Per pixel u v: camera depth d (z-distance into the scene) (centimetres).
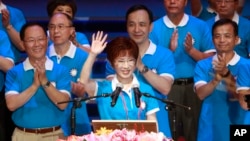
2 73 1242
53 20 1202
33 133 1081
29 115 1073
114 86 1003
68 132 1189
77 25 1716
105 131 848
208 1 1550
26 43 1080
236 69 1218
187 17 1344
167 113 1162
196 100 1323
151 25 1170
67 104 1098
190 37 1288
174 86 1320
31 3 1820
